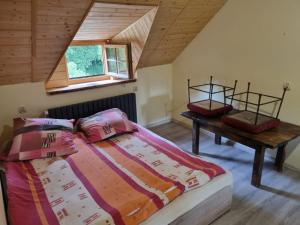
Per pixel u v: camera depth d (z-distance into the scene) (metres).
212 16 3.26
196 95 3.85
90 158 2.32
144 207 1.62
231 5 3.01
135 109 3.74
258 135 2.39
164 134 3.86
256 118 2.44
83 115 3.23
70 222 1.52
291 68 2.57
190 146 3.43
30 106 2.94
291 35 2.50
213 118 2.91
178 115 4.32
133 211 1.59
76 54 3.37
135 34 3.22
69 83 3.37
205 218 1.98
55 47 2.56
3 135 2.84
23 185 1.93
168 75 4.18
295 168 2.76
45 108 3.03
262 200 2.31
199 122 2.94
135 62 3.54
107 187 1.87
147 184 1.87
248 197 2.35
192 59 3.76
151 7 2.67
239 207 2.23
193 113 3.11
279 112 2.78
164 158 2.27
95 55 3.56
